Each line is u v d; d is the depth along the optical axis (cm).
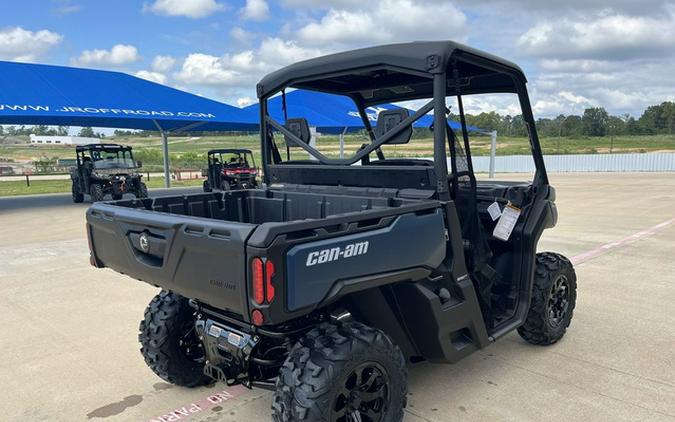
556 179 2380
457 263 268
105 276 595
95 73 1888
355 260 212
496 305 340
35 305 484
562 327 372
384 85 345
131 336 403
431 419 274
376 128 284
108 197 1543
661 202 1317
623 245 746
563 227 918
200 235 209
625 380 318
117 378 331
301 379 208
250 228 193
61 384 323
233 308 203
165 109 1784
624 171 3112
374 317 256
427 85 344
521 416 277
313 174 320
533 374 327
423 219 242
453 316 261
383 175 285
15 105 1434
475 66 300
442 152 258
